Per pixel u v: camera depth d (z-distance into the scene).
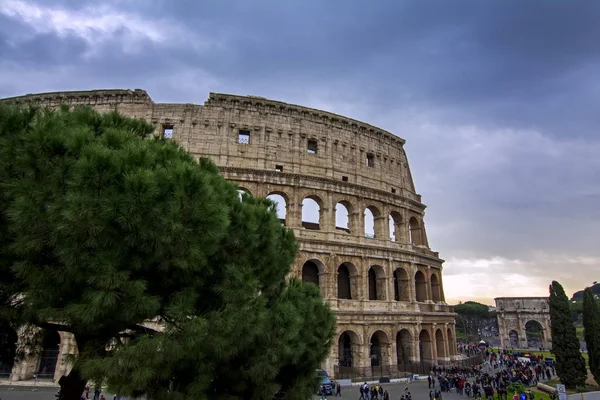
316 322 23.22
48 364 56.62
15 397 45.06
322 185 69.69
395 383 62.78
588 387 68.56
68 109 19.73
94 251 14.28
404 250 74.50
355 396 52.38
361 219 72.19
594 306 69.69
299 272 62.59
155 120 67.69
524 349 146.25
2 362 18.12
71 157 15.18
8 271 15.48
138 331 16.88
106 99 68.62
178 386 16.62
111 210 14.06
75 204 13.64
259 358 18.23
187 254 15.60
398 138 85.44
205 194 16.59
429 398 52.34
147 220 14.82
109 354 15.58
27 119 16.81
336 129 76.38
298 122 73.19
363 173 77.00
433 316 76.50
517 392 54.19
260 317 17.48
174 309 15.03
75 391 18.25
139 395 16.23
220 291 17.41
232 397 18.30
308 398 22.39
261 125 70.62
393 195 77.75
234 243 19.48
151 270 16.44
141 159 16.12
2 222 15.19
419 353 70.94
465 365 79.69
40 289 14.38
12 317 15.20
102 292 13.63
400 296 74.88
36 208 14.01
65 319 14.66
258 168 67.31
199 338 14.80
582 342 167.12
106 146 15.95
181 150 22.30
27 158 14.65
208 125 68.56
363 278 68.06
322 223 69.00
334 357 61.16
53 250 14.56
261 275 21.69
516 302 152.75
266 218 22.84
